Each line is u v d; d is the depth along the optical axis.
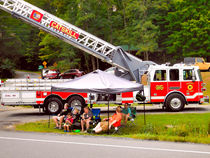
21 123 13.62
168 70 16.81
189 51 42.03
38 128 12.23
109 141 9.67
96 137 10.46
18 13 18.11
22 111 18.62
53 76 35.00
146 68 18.25
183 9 41.44
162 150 8.30
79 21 40.09
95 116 12.50
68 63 40.69
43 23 18.31
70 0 43.66
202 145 9.08
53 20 18.20
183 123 12.32
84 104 16.39
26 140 9.76
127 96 16.44
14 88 16.69
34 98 16.66
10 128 12.25
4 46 52.44
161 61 49.44
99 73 12.34
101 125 11.27
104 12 44.69
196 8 41.69
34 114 17.12
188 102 16.78
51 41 41.03
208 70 34.91
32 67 68.81
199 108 18.09
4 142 9.41
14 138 10.10
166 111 17.03
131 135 10.73
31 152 8.02
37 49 67.31
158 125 12.10
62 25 18.19
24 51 62.66
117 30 45.97
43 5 53.00
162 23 46.34
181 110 17.08
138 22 41.16
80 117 12.30
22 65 69.12
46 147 8.68
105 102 16.33
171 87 16.75
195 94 16.73
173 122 12.81
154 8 44.38
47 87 16.66
